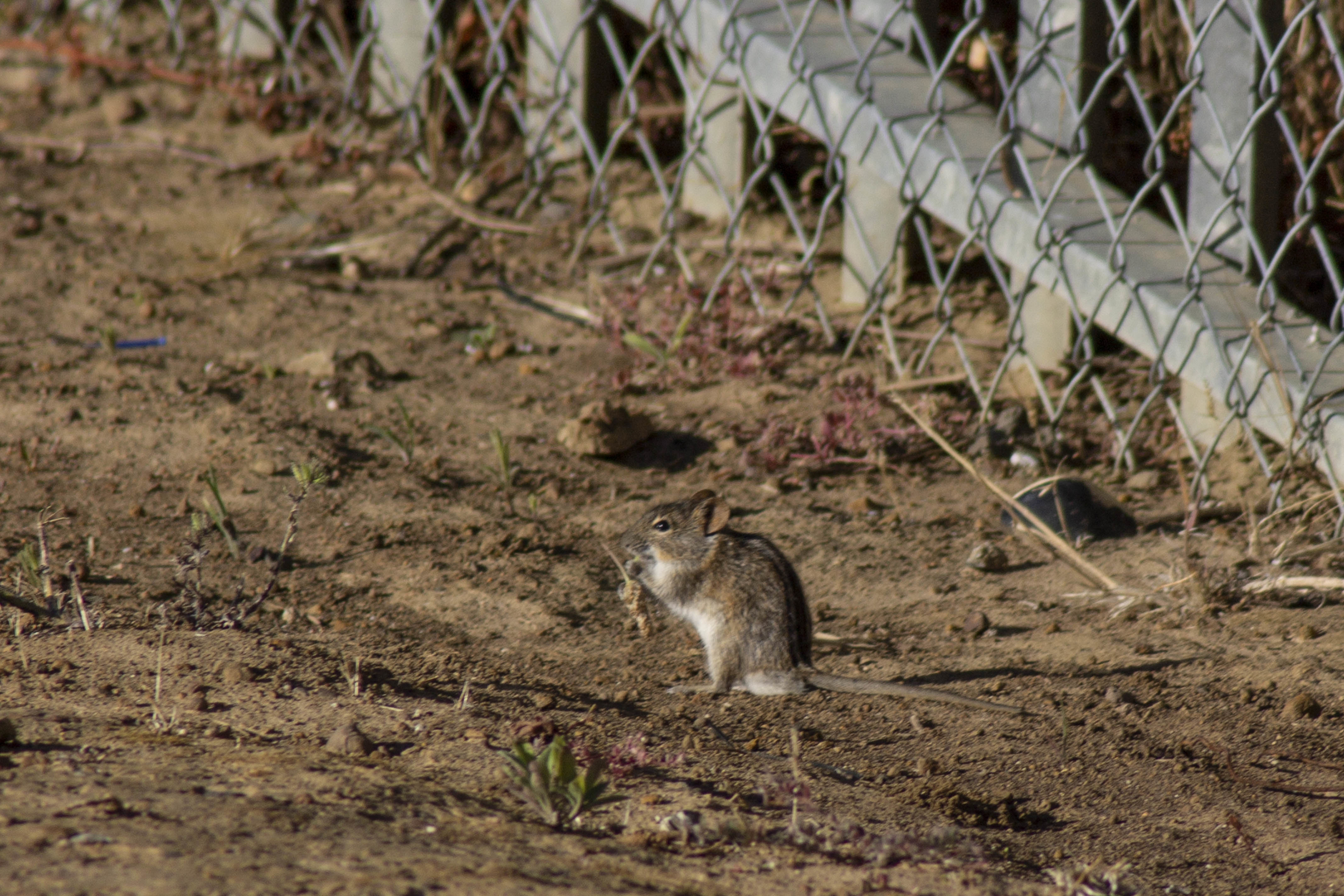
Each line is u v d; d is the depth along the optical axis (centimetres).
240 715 719
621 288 1512
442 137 1836
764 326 1410
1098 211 1202
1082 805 695
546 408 1299
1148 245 1166
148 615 871
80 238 1641
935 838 620
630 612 919
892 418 1259
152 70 2055
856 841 616
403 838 539
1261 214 1102
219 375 1312
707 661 893
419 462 1183
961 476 1193
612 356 1398
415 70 1881
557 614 945
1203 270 1118
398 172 1812
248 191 1797
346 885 467
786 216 1661
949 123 1296
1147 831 668
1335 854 641
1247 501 1062
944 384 1326
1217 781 713
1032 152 1258
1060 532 1060
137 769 603
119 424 1196
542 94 1791
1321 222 1363
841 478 1196
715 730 780
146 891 447
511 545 1039
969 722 788
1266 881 620
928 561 1038
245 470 1134
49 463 1120
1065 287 1181
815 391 1330
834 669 870
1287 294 1313
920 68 1373
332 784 603
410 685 802
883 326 1410
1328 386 1025
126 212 1727
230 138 1927
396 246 1664
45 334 1384
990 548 1024
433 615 933
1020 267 1216
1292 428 1002
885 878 571
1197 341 1084
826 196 1694
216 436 1186
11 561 941
